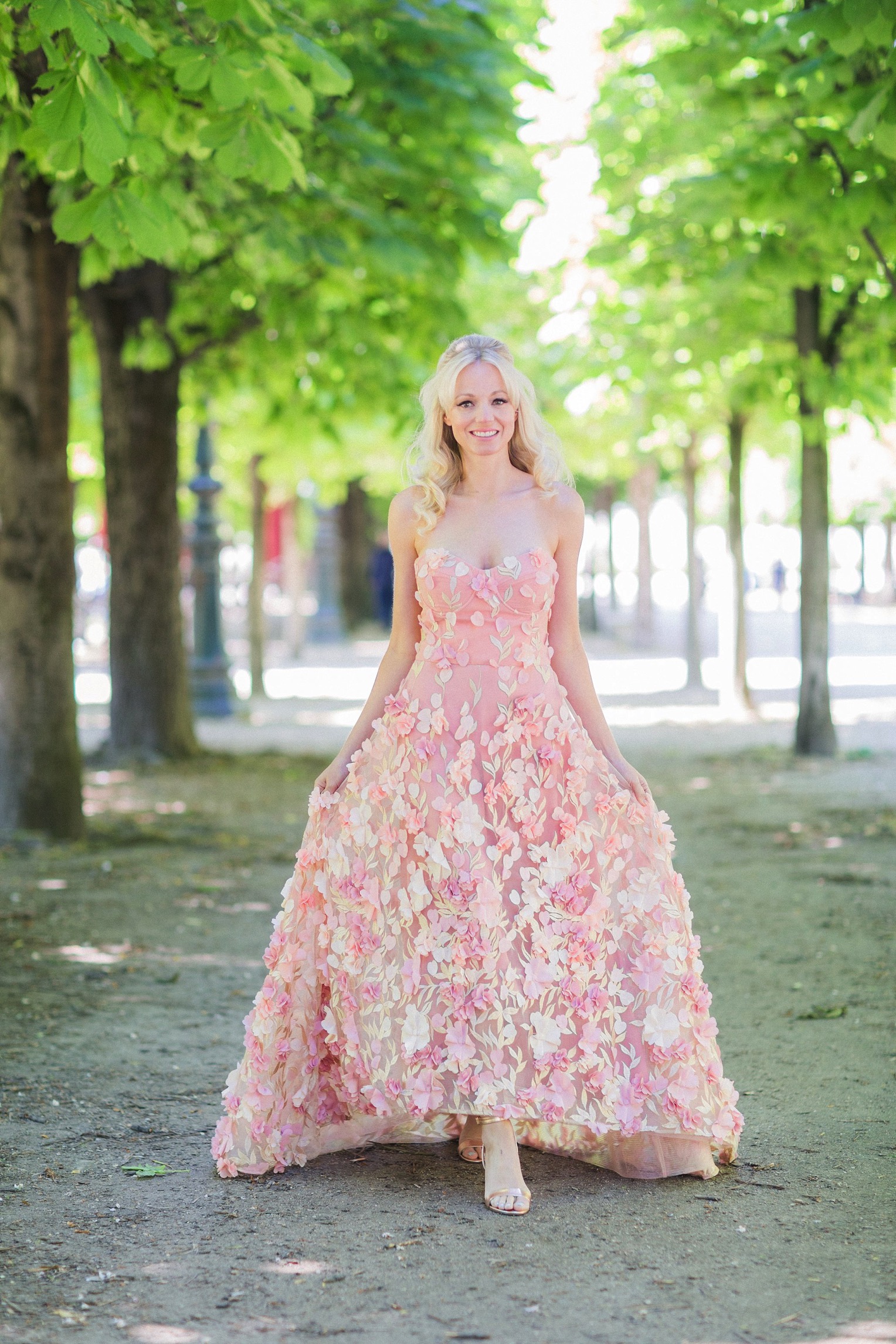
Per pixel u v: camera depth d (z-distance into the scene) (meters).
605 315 13.41
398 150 9.02
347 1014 3.52
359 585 37.41
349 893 3.51
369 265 8.84
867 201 6.47
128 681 12.63
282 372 12.12
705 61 8.38
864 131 5.13
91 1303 2.74
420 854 3.42
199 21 5.05
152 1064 4.39
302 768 12.24
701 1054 3.45
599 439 16.45
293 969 3.55
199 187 7.58
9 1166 3.51
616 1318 2.66
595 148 11.55
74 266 8.48
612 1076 3.39
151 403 12.37
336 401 12.42
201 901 6.89
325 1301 2.74
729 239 10.80
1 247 8.19
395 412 12.18
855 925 6.19
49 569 8.41
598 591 56.12
